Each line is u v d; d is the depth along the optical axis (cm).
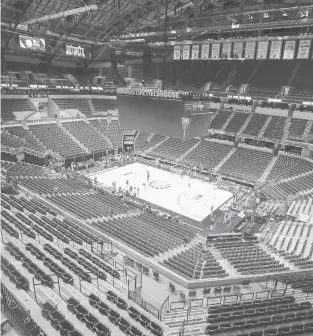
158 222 3066
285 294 1800
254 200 3869
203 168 4866
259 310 1546
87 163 4959
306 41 4259
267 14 4303
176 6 4525
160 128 1470
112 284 1703
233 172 4638
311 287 1875
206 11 4506
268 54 4609
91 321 1315
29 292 1459
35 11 4212
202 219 3394
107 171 4872
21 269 1634
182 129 1393
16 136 4684
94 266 1816
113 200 3575
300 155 4538
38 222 2372
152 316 1440
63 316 1291
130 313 1389
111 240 2408
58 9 4306
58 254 1864
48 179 3944
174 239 2616
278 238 2731
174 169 4991
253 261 2222
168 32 4853
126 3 4516
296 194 3772
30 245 1906
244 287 1878
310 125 4809
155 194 4038
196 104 1405
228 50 4944
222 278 1909
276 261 2227
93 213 3006
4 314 1279
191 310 1571
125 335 1271
